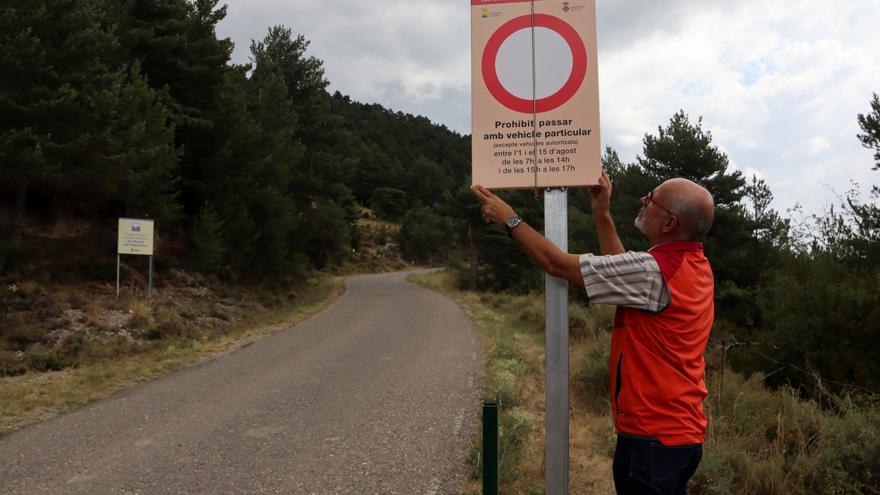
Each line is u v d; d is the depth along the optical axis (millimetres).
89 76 14539
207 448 5453
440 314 18609
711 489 4145
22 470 4883
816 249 12945
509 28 2467
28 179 13984
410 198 112000
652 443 1833
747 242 18578
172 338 12656
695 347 1888
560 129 2400
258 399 7406
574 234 26656
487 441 2363
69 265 15320
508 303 23891
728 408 6012
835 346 8305
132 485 4543
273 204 25812
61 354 10094
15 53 12898
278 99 30812
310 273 39562
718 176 19422
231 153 22453
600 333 12328
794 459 4574
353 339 12898
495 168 2436
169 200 19547
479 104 2461
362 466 4945
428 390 7824
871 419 4574
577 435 5934
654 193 2031
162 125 18094
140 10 21031
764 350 9492
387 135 152125
